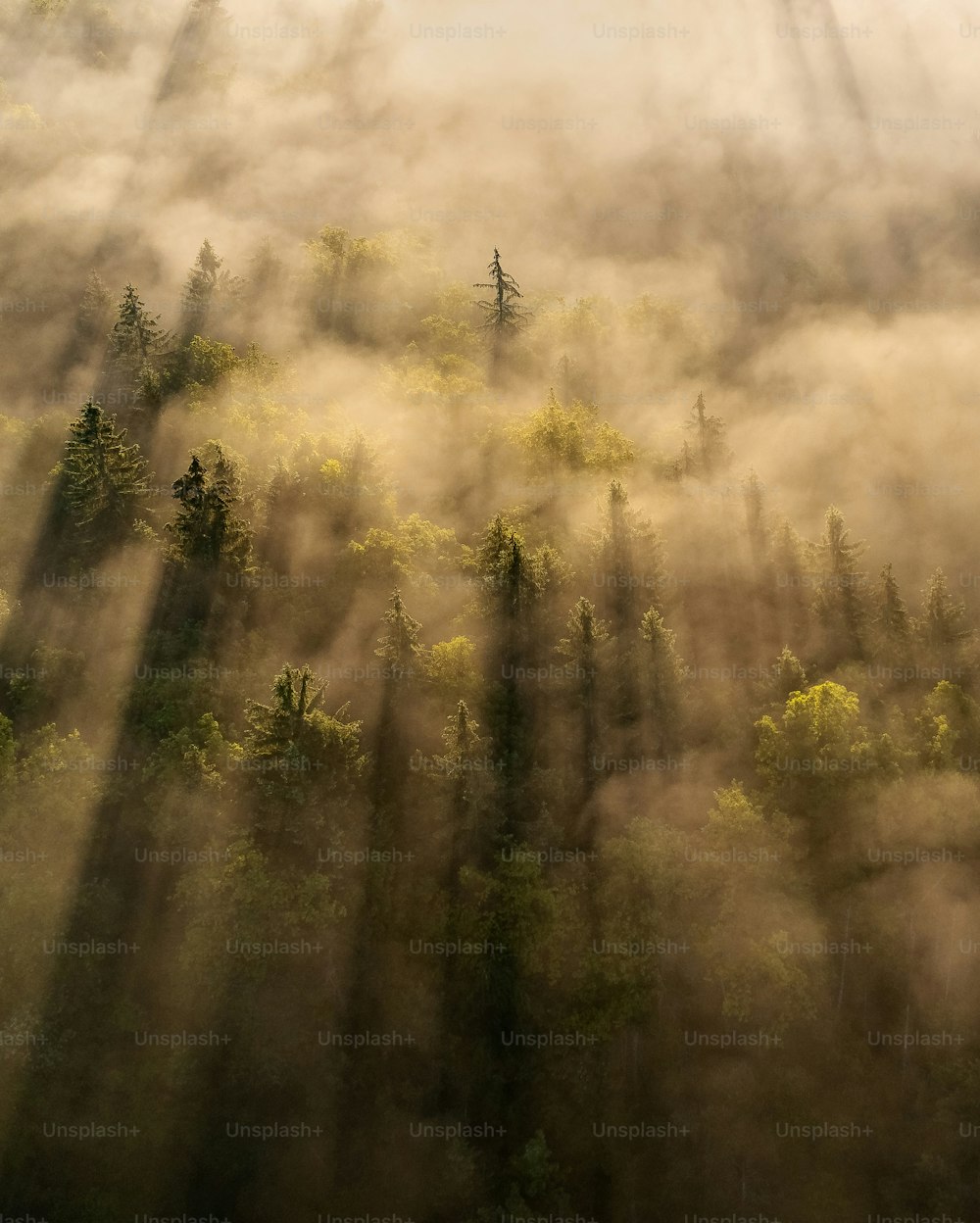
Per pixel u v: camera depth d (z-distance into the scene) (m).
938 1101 48.44
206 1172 48.97
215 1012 48.44
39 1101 47.97
